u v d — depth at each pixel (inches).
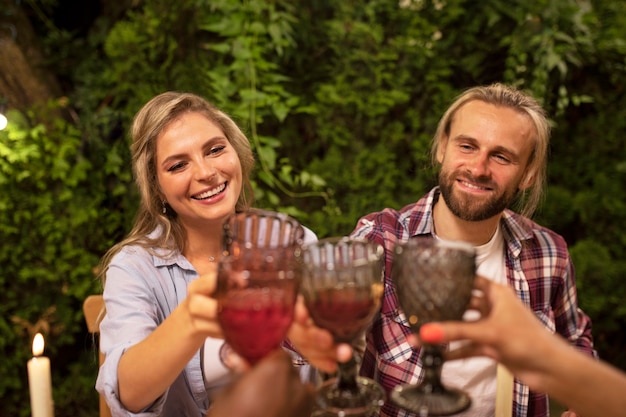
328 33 114.6
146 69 113.1
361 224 68.3
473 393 61.4
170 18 111.1
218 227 65.8
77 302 119.7
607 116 124.7
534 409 65.6
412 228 66.4
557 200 125.3
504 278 66.7
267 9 110.3
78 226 116.0
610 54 121.0
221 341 59.3
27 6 137.6
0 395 115.0
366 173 117.3
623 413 31.2
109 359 50.1
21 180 112.7
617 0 122.6
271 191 117.3
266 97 109.1
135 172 66.2
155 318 60.1
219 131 64.5
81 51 132.8
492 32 116.0
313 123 116.8
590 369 31.4
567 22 116.6
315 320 34.0
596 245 123.8
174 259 64.0
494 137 59.0
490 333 30.5
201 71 112.0
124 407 48.5
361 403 34.5
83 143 119.0
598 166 125.9
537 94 116.6
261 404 26.8
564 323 69.5
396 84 115.8
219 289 32.5
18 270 114.0
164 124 62.9
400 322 63.1
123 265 62.1
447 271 31.5
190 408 59.7
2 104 123.3
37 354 45.0
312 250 36.9
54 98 129.0
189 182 62.2
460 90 118.6
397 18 115.6
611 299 123.2
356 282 33.2
